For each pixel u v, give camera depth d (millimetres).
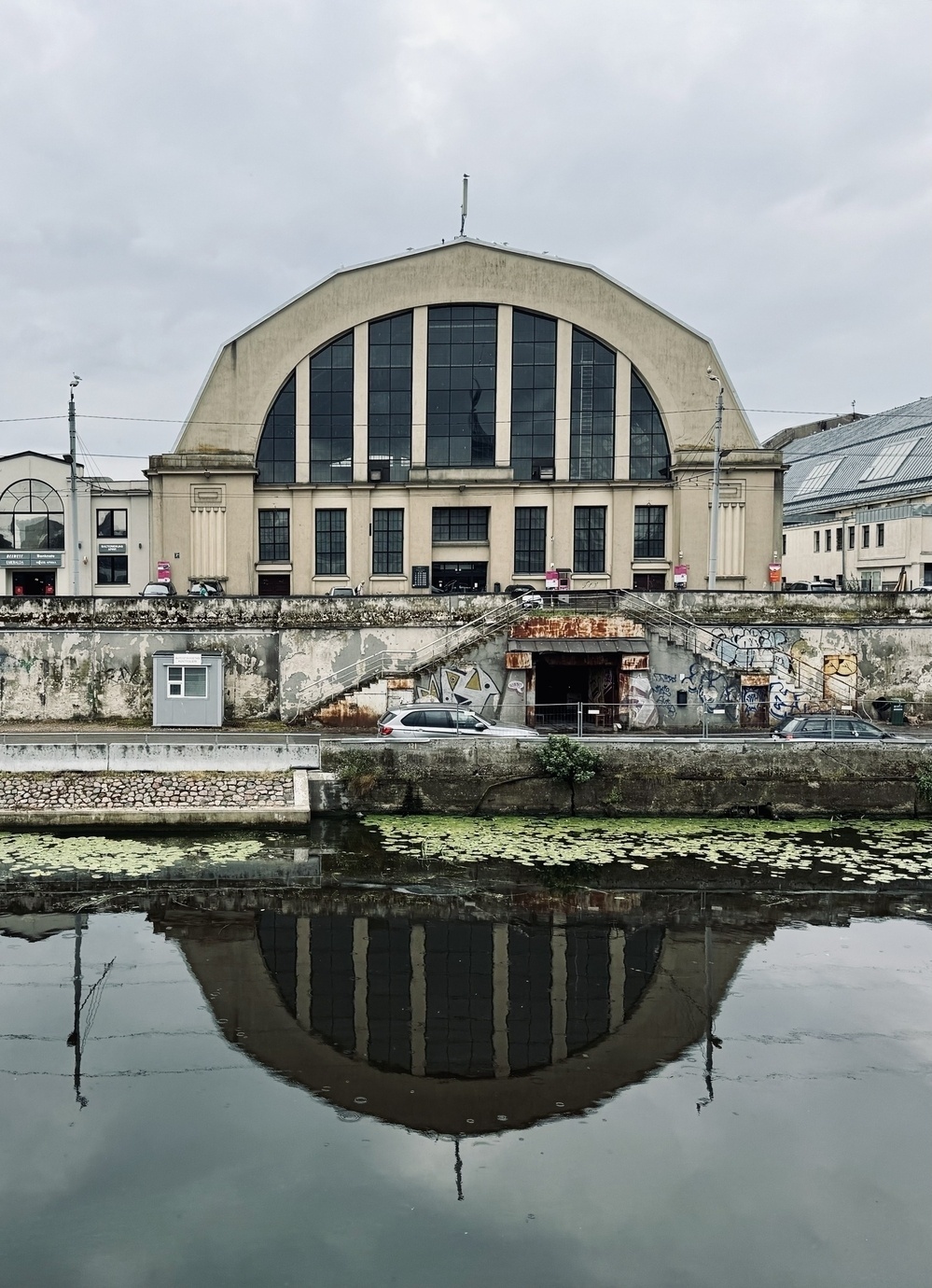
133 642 33500
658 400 44219
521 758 27328
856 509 61094
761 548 43906
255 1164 12055
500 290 43969
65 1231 10797
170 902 20938
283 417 44688
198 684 32312
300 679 33812
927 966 18078
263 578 44594
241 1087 13836
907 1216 11211
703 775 27453
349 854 23891
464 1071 14336
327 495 44281
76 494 39969
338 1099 13586
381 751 27156
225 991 16875
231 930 19594
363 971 17812
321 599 33969
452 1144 12555
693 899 21500
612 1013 16250
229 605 33875
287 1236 10758
